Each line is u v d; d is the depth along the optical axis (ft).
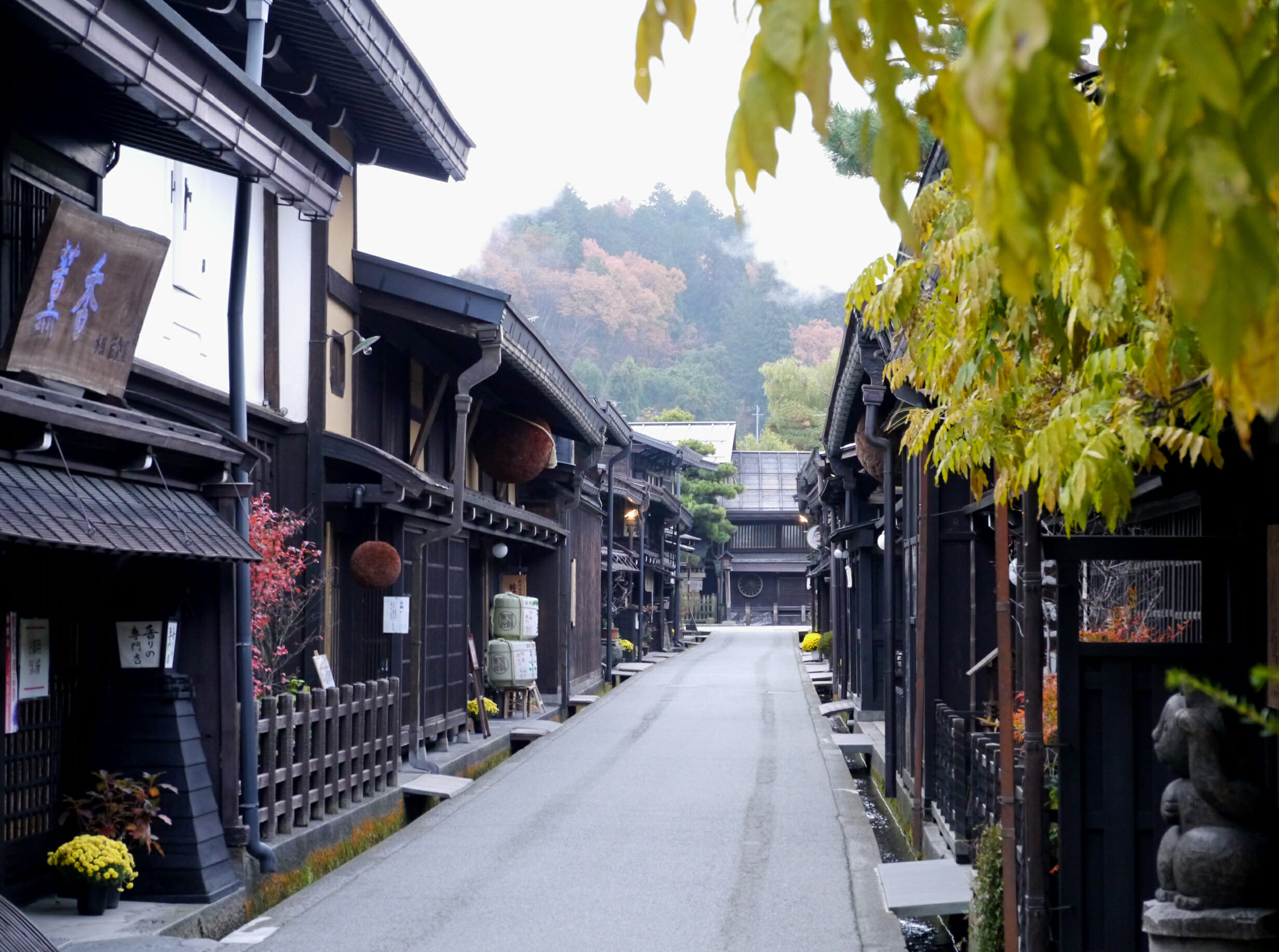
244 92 22.74
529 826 34.60
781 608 216.13
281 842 28.30
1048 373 14.19
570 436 73.15
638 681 88.38
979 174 3.85
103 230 22.47
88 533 20.95
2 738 21.54
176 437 24.63
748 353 444.14
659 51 4.80
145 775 24.32
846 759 56.90
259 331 38.34
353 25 33.88
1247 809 13.79
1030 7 3.39
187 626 26.18
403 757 43.73
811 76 4.03
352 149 44.06
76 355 23.45
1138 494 21.97
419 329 50.26
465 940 23.12
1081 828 17.37
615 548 115.34
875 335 31.81
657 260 481.87
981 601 35.35
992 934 20.29
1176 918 13.57
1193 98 3.72
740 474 221.25
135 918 22.54
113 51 19.16
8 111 23.34
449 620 51.47
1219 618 17.93
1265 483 17.22
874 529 63.10
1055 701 22.15
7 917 18.08
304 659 38.47
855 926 23.90
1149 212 3.82
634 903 25.91
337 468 41.81
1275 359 4.07
